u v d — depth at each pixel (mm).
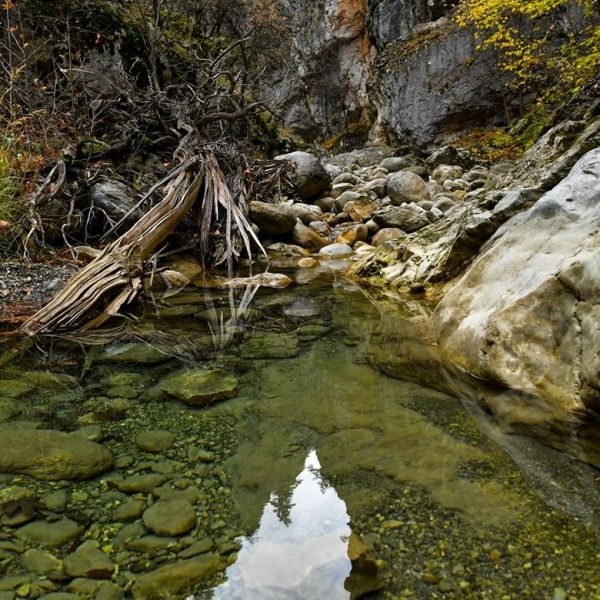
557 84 9109
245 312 3502
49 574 1108
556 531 1192
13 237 3994
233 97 7016
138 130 6000
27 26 6633
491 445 1594
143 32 8211
